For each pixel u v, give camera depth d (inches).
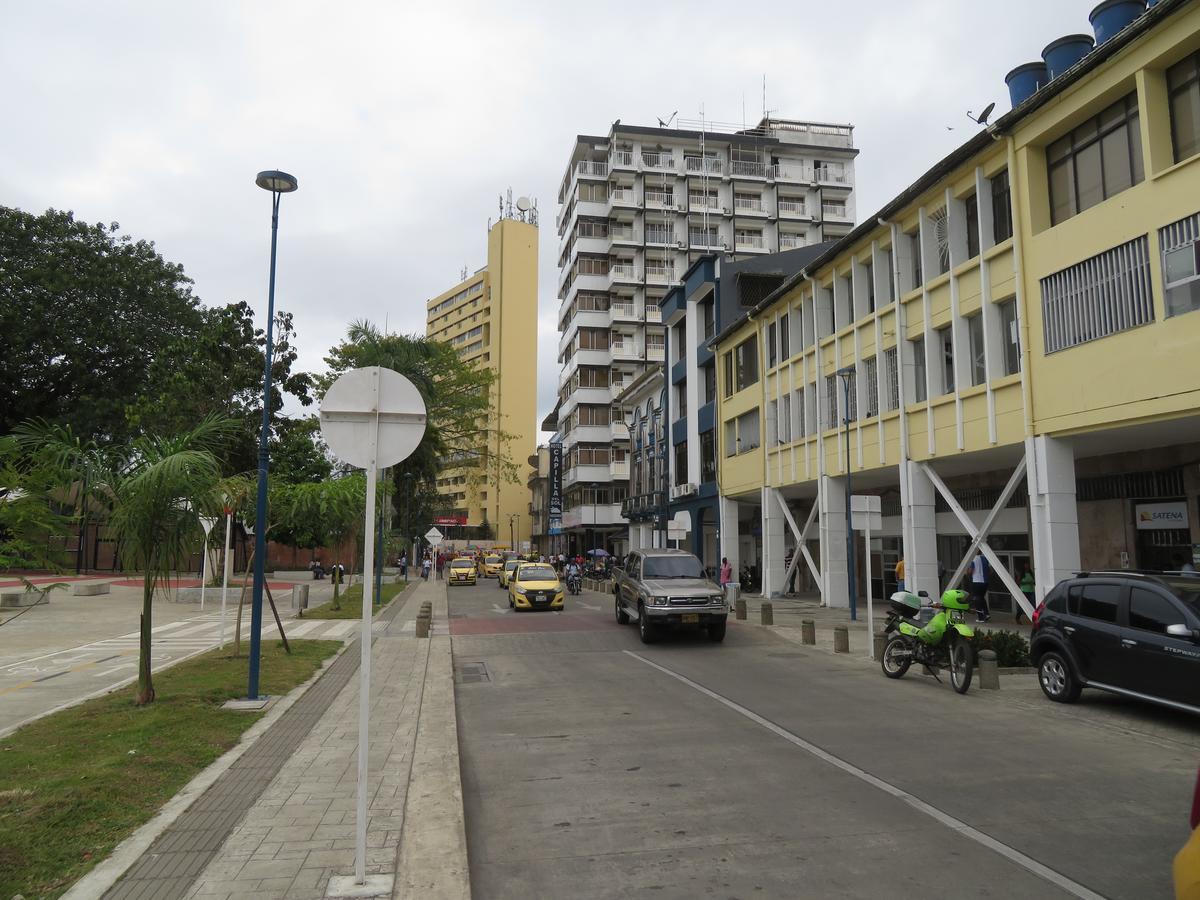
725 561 1217.4
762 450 1184.2
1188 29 498.3
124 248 1614.2
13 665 530.0
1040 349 612.7
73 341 1518.2
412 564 2556.6
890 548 1069.8
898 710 382.9
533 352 3789.4
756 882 183.8
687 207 2738.7
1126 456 671.1
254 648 391.5
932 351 761.6
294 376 1255.5
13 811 216.4
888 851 200.8
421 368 1533.0
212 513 373.4
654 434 1707.7
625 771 282.7
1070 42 657.6
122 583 1475.1
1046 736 325.1
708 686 460.1
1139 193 530.9
